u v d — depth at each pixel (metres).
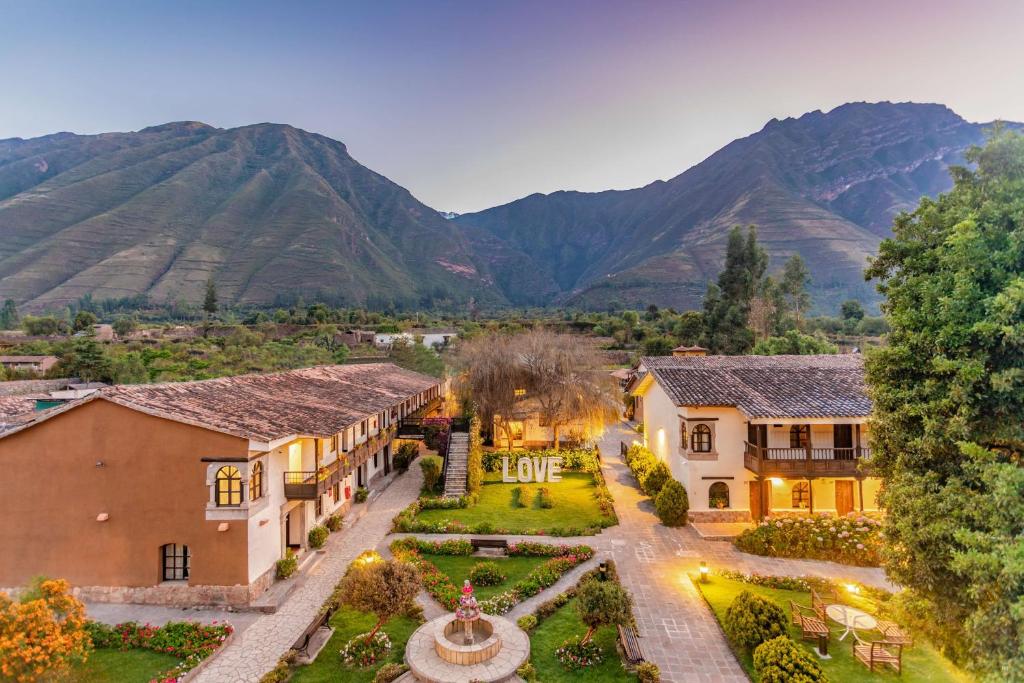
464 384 41.03
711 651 15.64
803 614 17.25
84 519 18.39
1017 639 9.23
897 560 12.68
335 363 66.75
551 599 18.67
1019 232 10.66
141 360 61.16
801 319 89.31
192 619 17.25
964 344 11.36
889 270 14.46
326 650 15.78
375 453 32.34
